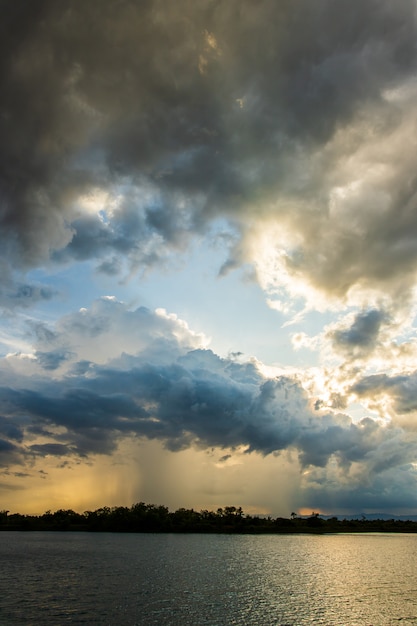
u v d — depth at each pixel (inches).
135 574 4709.6
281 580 4471.0
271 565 5797.2
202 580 4352.9
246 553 7583.7
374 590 3932.1
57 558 6210.6
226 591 3735.2
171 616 2785.4
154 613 2864.2
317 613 2942.9
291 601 3339.1
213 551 7869.1
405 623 2716.5
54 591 3597.4
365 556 7431.1
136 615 2807.6
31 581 4109.3
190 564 5733.3
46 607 3009.4
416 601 3422.7
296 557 7022.6
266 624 2630.4
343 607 3149.6
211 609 2999.5
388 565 6058.1
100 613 2851.9
